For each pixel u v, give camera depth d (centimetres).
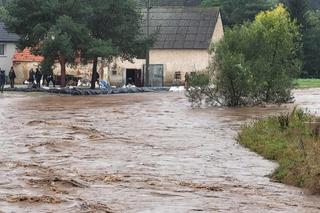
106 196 1539
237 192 1616
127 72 8925
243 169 1962
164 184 1702
